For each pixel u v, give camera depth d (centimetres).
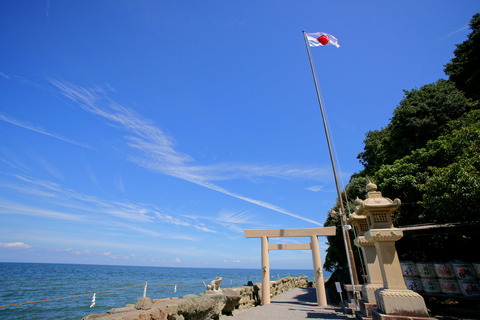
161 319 611
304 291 2291
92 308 2064
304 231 1627
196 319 797
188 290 3878
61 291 3073
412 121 1770
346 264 1869
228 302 1058
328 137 1498
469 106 1716
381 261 702
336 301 1650
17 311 1894
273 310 1216
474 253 1241
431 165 1377
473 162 923
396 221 1484
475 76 1933
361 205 752
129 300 2603
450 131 1484
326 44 1734
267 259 1609
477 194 855
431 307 968
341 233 1811
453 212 968
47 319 1633
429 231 1189
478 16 2198
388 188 1512
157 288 3984
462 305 928
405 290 650
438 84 2039
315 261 1544
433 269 1080
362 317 814
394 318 609
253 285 1529
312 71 1669
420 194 1384
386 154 2053
